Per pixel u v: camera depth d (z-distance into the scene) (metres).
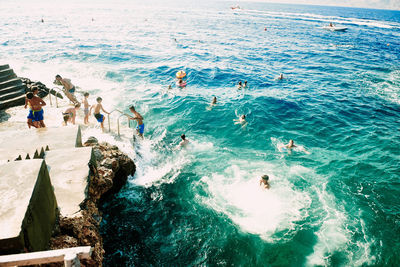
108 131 12.09
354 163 11.81
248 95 19.83
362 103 19.53
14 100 13.04
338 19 117.38
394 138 14.41
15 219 3.63
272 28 68.38
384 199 9.61
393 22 123.75
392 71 29.52
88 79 21.02
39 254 2.98
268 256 7.38
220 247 7.63
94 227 5.93
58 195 5.91
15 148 7.36
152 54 32.38
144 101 17.44
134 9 109.94
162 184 10.05
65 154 7.11
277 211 8.84
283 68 29.50
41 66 23.08
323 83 24.27
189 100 17.95
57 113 13.11
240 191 9.76
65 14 73.19
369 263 7.18
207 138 13.75
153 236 7.90
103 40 38.75
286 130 14.95
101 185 7.42
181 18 82.44
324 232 8.09
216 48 39.31
